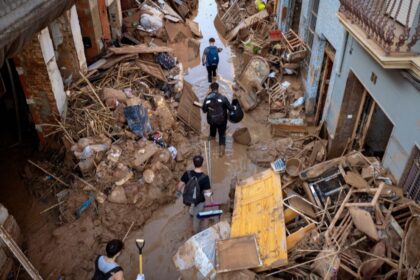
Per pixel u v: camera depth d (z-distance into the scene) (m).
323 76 8.80
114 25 12.09
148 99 9.20
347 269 4.43
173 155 8.12
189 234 6.58
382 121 7.19
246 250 4.79
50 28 7.87
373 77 5.77
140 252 4.71
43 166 7.54
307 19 10.21
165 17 14.32
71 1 5.65
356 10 5.48
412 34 4.75
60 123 7.48
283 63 11.17
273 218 5.16
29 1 4.16
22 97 8.54
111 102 8.25
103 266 4.28
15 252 4.55
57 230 6.40
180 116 9.12
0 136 8.41
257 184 6.05
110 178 6.96
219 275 4.60
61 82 7.73
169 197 7.23
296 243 4.88
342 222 5.04
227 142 8.99
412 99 4.67
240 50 14.05
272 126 9.00
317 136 8.35
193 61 13.32
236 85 11.28
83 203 6.70
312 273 4.56
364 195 5.30
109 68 9.58
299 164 6.39
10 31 3.78
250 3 16.19
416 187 4.89
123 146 7.51
